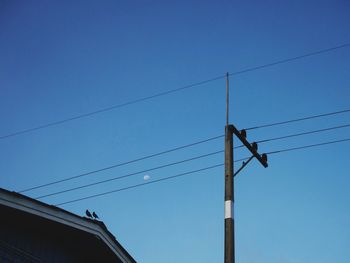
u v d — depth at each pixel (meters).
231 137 13.12
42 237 14.23
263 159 13.73
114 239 15.76
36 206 13.21
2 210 12.80
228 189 12.23
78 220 14.47
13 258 13.02
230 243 11.37
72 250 15.32
